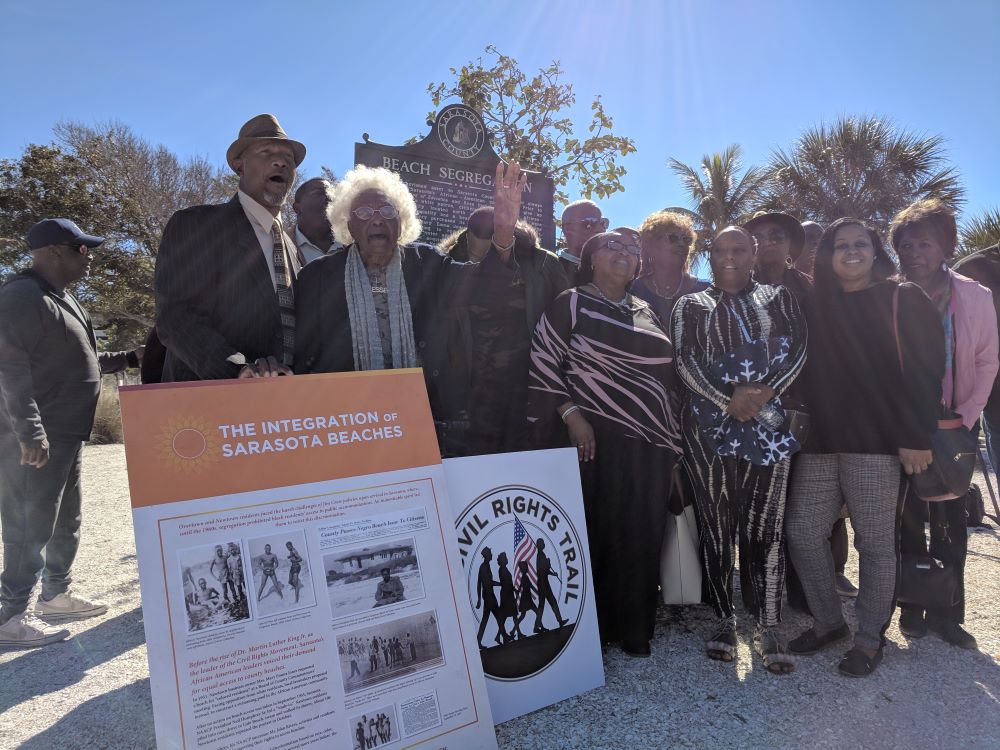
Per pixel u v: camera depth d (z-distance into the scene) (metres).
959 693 2.54
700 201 17.84
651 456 2.86
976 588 3.67
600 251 2.99
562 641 2.56
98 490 7.03
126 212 20.14
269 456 2.04
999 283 3.60
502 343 3.12
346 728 1.88
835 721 2.34
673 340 2.94
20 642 3.13
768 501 2.76
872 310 2.73
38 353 3.24
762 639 2.78
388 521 2.15
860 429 2.71
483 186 4.95
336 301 2.74
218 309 2.74
